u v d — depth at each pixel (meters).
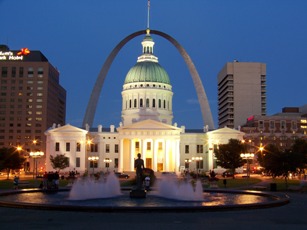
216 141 160.62
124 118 175.38
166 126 153.88
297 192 61.88
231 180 100.75
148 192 56.06
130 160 154.62
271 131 174.88
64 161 138.50
